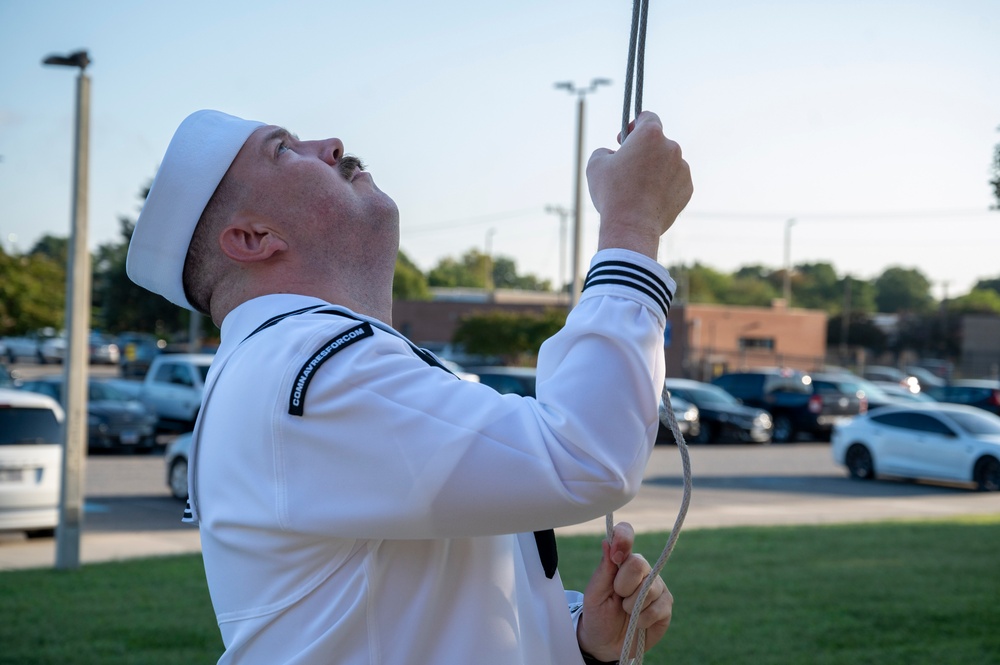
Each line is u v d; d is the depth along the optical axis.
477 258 120.25
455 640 1.34
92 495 14.52
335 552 1.31
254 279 1.51
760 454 23.50
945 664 5.65
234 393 1.35
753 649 5.96
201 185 1.50
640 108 1.49
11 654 5.78
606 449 1.22
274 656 1.33
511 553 1.46
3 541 10.87
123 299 50.31
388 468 1.23
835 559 9.18
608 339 1.26
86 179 8.83
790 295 104.81
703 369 45.69
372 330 1.34
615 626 1.60
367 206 1.54
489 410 1.25
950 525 11.92
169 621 6.62
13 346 53.09
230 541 1.36
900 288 105.75
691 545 10.05
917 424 18.03
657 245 1.35
